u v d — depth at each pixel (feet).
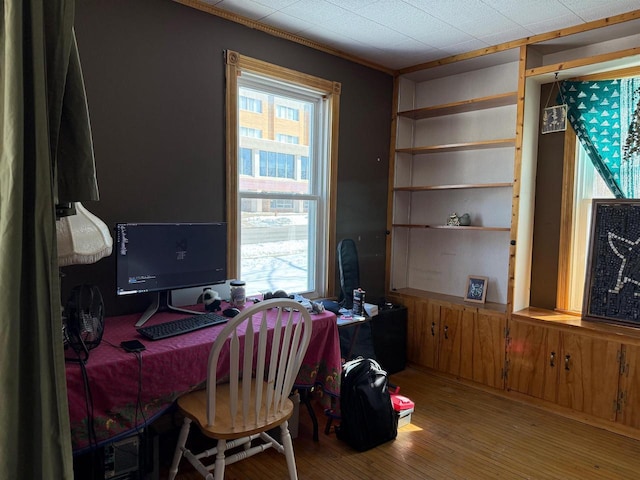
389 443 8.25
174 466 6.46
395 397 9.30
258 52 9.43
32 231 3.58
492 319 10.66
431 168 13.09
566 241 10.61
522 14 8.75
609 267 9.56
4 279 3.43
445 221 12.79
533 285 11.21
